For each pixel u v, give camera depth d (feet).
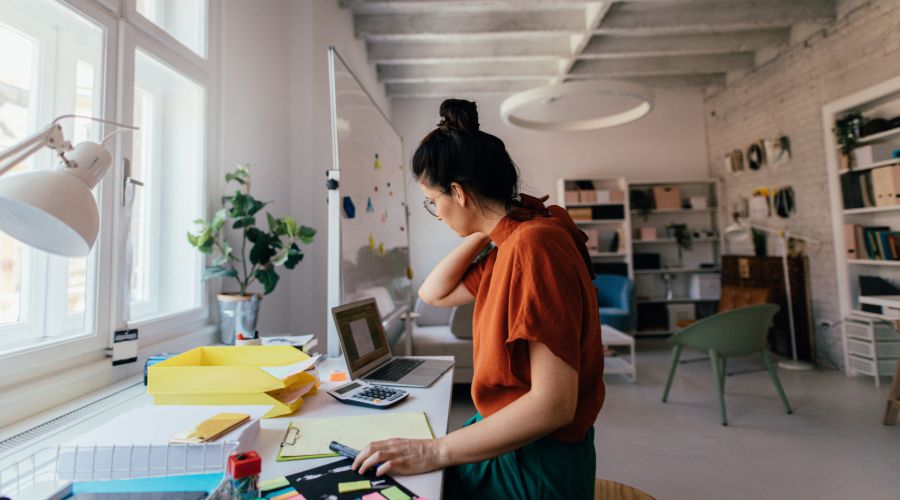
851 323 12.17
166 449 2.26
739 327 9.16
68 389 3.76
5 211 2.24
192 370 3.34
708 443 8.25
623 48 14.56
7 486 2.15
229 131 6.72
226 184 6.55
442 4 11.48
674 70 16.16
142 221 5.80
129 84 4.62
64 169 2.32
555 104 19.03
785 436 8.46
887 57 11.35
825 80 13.17
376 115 8.18
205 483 2.07
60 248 2.42
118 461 2.24
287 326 8.13
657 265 18.25
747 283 16.07
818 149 13.51
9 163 2.14
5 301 3.86
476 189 2.72
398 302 8.89
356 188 6.31
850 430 8.66
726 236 17.87
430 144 2.79
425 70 16.01
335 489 2.17
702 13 12.69
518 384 2.43
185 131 6.16
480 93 17.79
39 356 3.61
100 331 4.26
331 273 5.27
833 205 12.84
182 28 6.16
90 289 4.24
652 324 17.98
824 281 13.39
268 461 2.55
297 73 8.46
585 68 16.15
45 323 4.08
